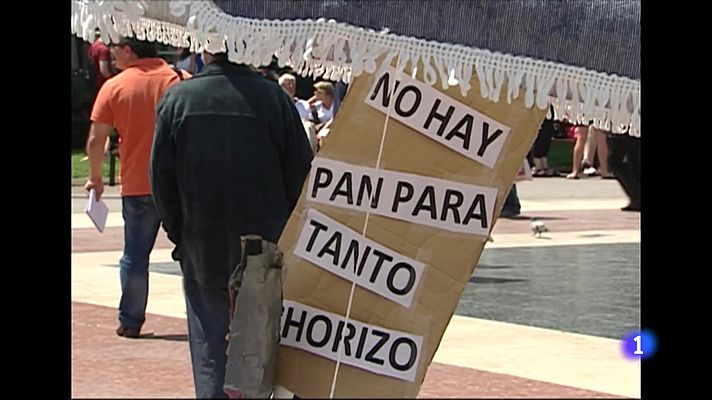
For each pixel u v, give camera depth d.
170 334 9.06
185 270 5.85
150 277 11.81
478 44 4.20
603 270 12.70
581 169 25.17
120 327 8.88
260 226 5.73
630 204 19.16
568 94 4.32
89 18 4.35
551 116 4.82
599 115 4.21
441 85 4.85
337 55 4.43
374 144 4.95
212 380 5.75
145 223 8.85
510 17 4.18
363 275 4.95
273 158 5.78
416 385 4.87
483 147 4.82
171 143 5.77
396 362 4.89
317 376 4.96
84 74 25.33
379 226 4.94
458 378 7.85
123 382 7.48
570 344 8.88
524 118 4.77
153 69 8.72
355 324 4.95
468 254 4.86
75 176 22.17
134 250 8.89
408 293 4.90
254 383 4.75
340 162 5.00
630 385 7.62
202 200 5.71
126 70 8.73
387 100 4.92
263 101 5.78
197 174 5.71
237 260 5.70
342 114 4.99
